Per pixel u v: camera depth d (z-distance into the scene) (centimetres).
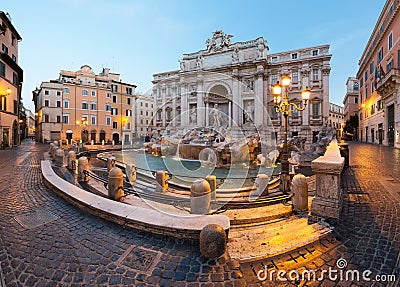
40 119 4403
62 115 4309
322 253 318
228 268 286
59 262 304
